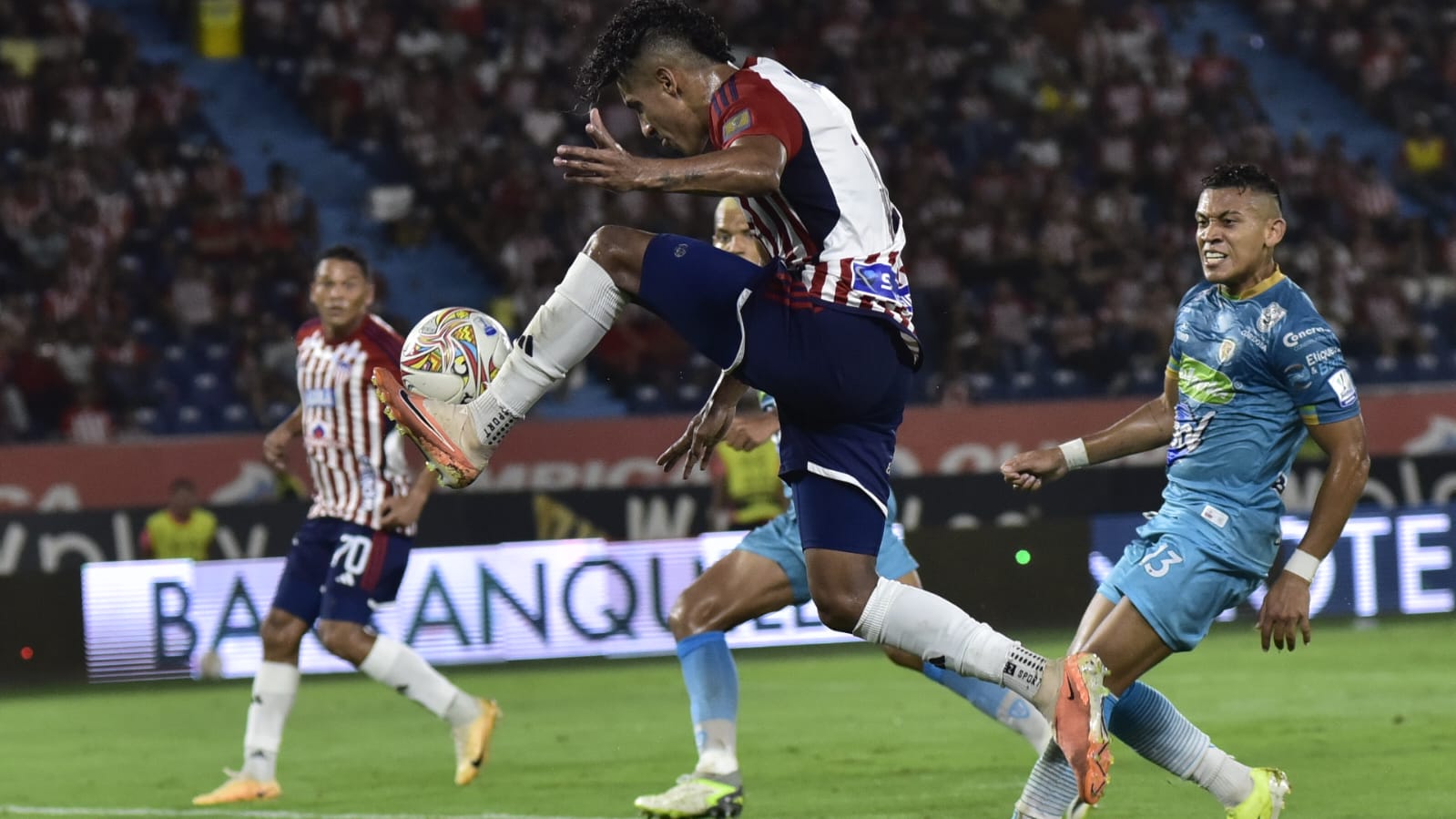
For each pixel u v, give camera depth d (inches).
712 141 648.4
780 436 697.0
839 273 649.0
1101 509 2294.5
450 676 1961.1
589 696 1704.0
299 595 1106.1
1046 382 2893.7
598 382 2768.2
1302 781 1017.5
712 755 898.7
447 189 3149.6
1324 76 3809.1
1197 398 759.7
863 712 1475.1
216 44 3427.7
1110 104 3444.9
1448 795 949.8
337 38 3324.3
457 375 682.8
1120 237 3189.0
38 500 2220.7
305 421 1134.4
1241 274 749.3
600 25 3363.7
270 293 2871.6
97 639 1990.7
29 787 1170.0
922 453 2444.6
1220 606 746.8
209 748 1402.6
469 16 3348.9
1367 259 3206.2
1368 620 2190.0
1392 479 2308.1
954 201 3149.6
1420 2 3848.4
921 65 3444.9
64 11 3201.3
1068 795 724.7
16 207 2812.5
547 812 973.8
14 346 2613.2
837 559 679.1
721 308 651.5
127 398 2623.0
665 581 2082.9
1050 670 659.4
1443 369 3048.7
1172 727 769.6
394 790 1093.1
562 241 3056.1
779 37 3427.7
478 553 2030.0
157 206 2942.9
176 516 2052.2
